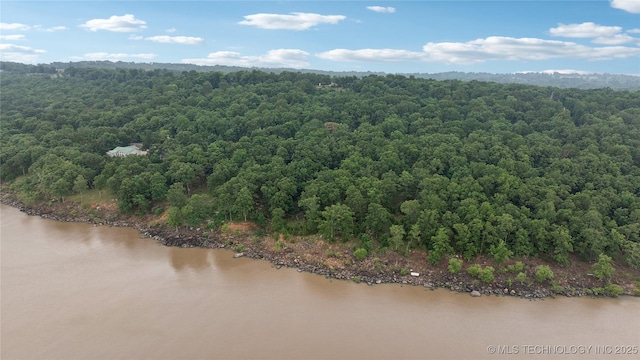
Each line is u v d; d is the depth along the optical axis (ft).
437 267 276.41
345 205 306.55
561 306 246.06
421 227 288.51
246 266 290.56
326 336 214.48
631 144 370.94
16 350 199.82
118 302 242.37
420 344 209.56
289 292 257.34
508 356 201.87
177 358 196.34
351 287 263.70
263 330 218.59
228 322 225.15
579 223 279.49
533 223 280.51
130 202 362.94
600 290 257.55
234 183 338.54
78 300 243.40
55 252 307.78
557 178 328.70
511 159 354.13
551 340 215.10
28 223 362.33
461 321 229.86
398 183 334.65
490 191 323.57
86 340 207.92
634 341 215.51
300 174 355.77
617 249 273.13
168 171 374.43
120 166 377.71
